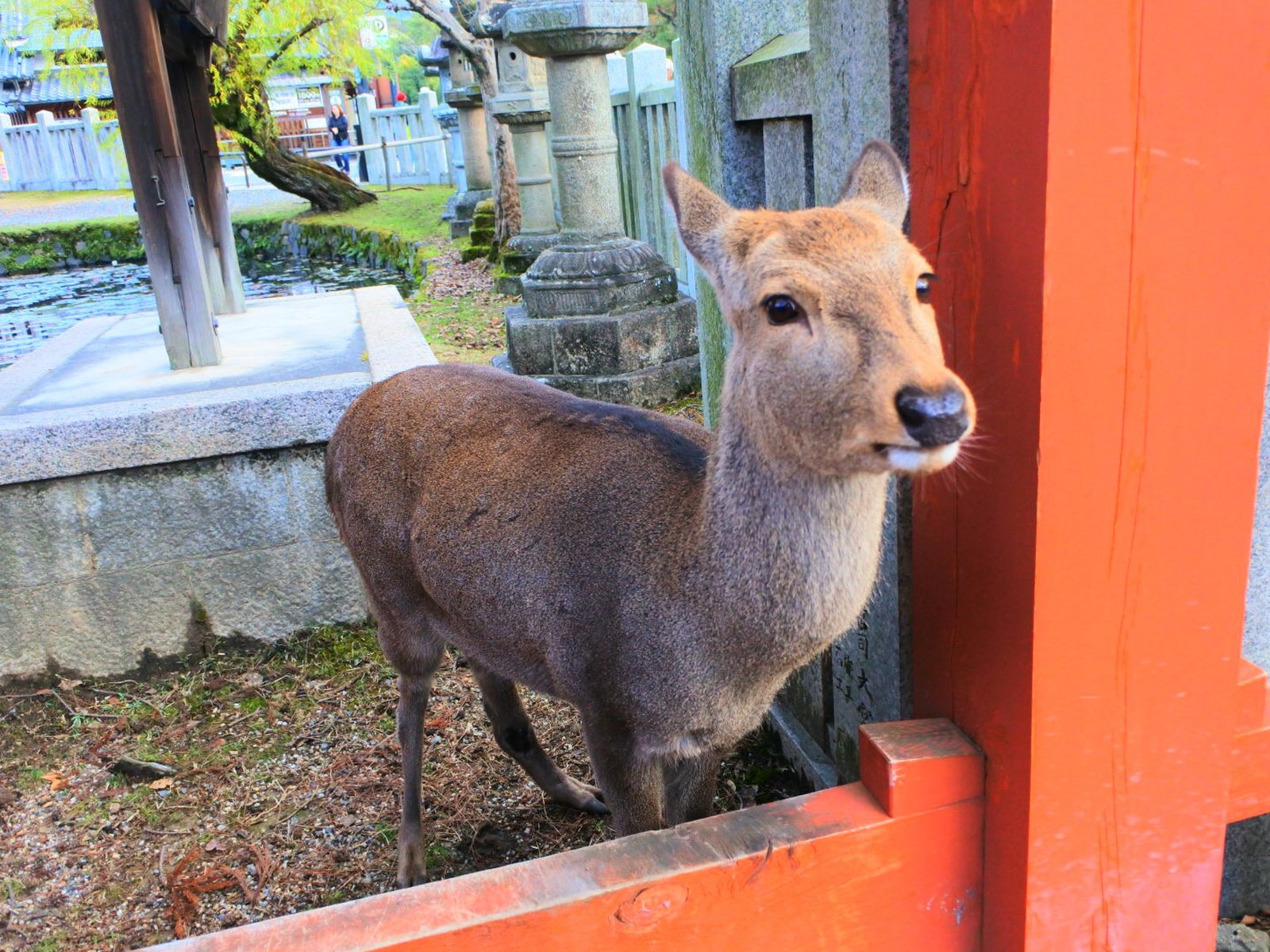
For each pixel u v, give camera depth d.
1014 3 1.45
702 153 3.17
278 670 4.00
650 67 8.49
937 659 1.91
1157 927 1.81
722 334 3.28
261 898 2.83
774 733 3.26
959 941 1.86
